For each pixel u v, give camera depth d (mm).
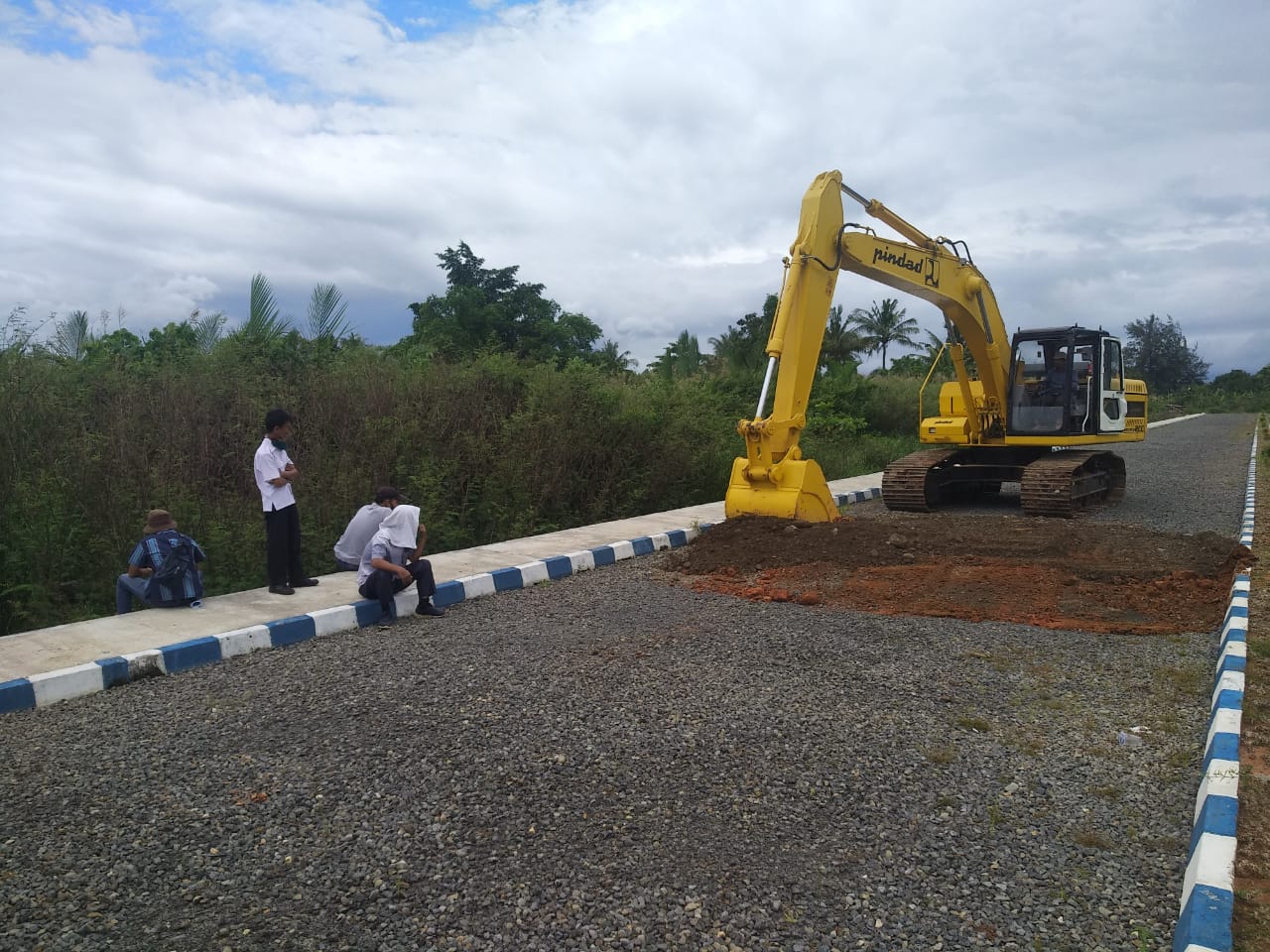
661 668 5773
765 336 28672
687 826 3703
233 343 12594
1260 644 5531
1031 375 13906
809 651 6156
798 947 2904
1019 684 5469
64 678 5395
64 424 9414
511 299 23688
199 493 9859
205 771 4309
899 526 10555
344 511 9977
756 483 10516
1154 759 4363
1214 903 2824
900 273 11570
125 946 2938
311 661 6078
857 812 3820
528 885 3281
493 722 4863
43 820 3832
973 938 2947
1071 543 9820
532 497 11727
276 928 3035
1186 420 41062
